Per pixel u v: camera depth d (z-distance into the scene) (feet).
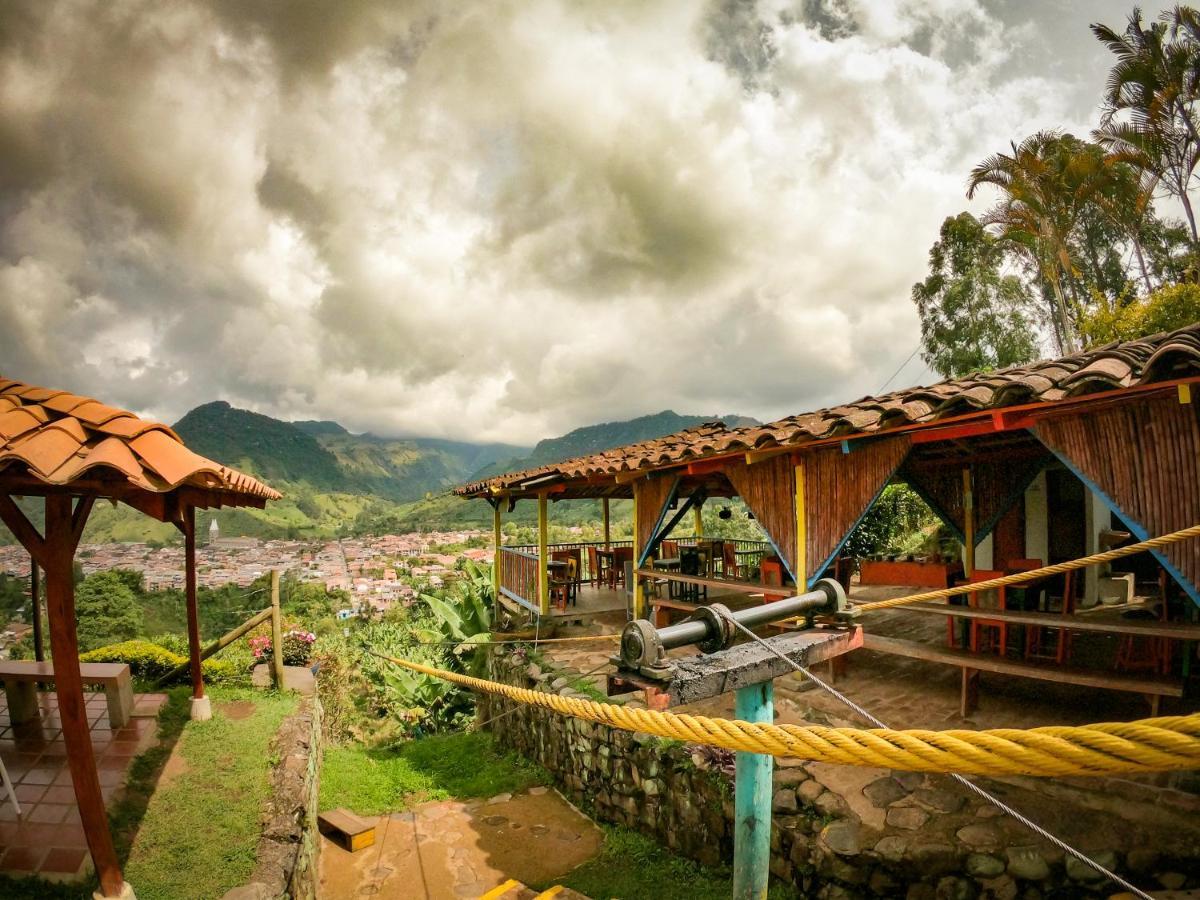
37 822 15.28
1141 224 64.59
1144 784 14.51
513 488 37.42
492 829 21.77
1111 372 12.29
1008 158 65.00
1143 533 13.25
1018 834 13.35
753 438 20.80
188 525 22.99
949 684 21.84
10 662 22.50
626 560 41.06
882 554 45.65
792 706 21.06
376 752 31.40
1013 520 32.89
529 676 28.66
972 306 77.30
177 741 20.95
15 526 11.27
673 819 18.45
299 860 15.93
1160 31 52.47
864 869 13.48
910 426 16.40
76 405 12.51
